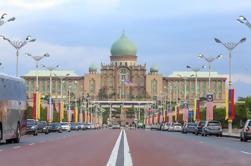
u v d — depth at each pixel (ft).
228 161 100.78
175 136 265.95
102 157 108.17
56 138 220.84
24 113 178.70
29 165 88.17
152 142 185.78
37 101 365.81
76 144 166.09
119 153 122.62
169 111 602.44
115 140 202.80
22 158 104.37
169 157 110.11
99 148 143.02
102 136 258.16
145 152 126.93
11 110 162.81
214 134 285.02
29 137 234.38
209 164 93.45
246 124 208.33
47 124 312.29
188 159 104.99
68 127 411.54
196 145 164.86
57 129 351.67
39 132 305.32
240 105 467.93
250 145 170.71
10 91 162.09
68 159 102.37
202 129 292.61
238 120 471.21
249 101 467.11
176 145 164.14
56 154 116.88
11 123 163.12
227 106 309.42
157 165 90.02
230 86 305.53
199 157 110.93
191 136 272.92
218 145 167.32
